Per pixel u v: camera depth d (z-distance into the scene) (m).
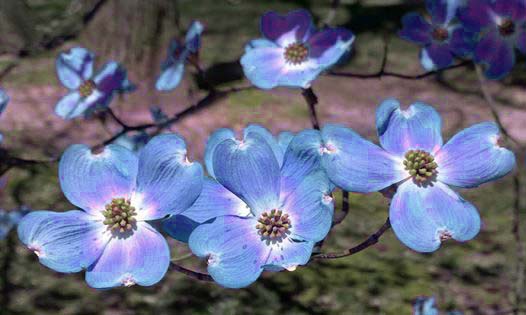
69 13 2.06
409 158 0.45
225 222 0.44
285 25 0.61
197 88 2.61
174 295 1.67
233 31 3.64
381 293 1.74
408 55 3.33
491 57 0.66
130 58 2.50
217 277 0.43
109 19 2.50
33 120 2.42
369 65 3.20
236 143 0.44
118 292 1.68
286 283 1.76
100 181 0.45
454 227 0.44
